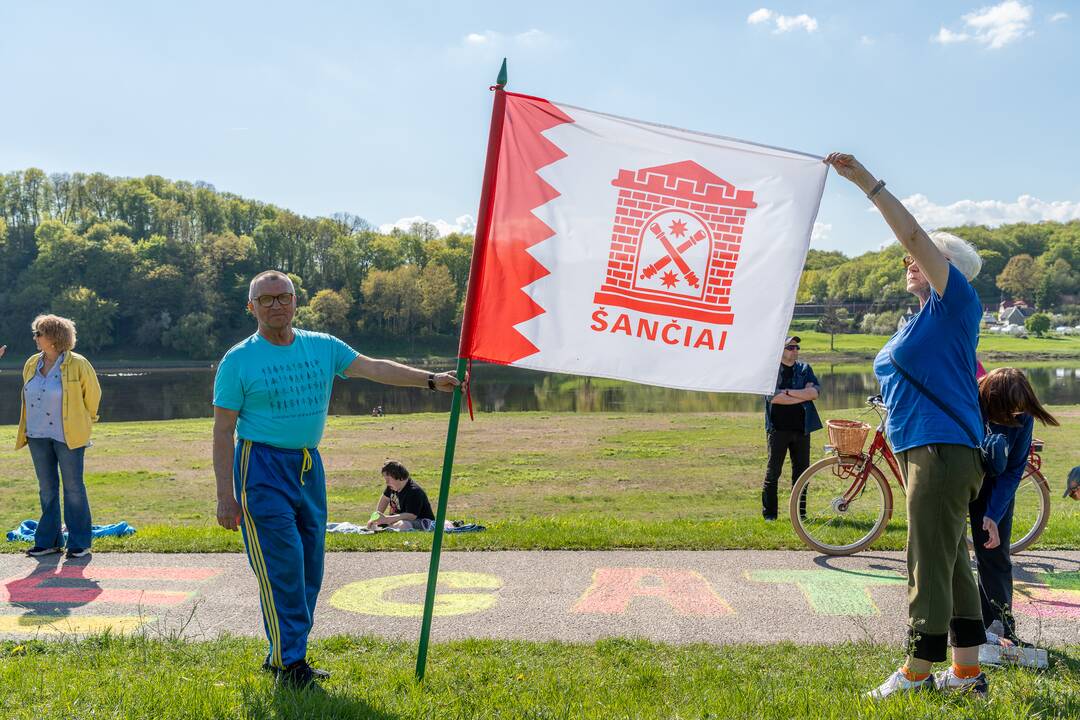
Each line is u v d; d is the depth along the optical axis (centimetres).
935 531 361
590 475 1523
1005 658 418
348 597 549
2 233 13525
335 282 14912
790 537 690
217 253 13662
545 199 420
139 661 419
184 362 11325
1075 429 2000
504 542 680
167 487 1438
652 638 471
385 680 390
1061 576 589
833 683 387
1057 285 18462
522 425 2497
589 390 5316
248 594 564
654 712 345
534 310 421
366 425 2559
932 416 362
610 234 420
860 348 11662
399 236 16725
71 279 12519
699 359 420
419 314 13325
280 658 383
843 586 570
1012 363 9169
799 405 852
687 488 1360
